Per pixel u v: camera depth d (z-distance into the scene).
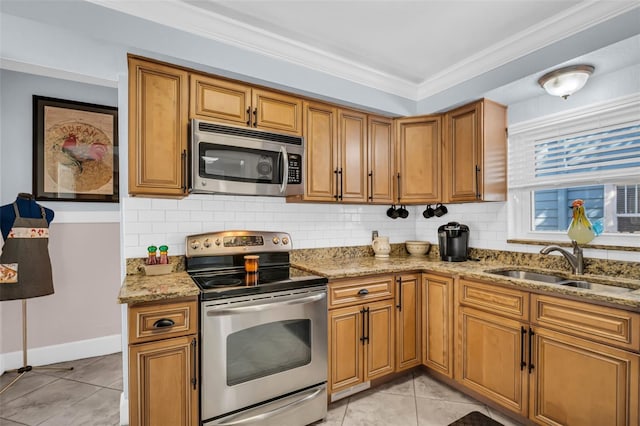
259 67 2.05
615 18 1.64
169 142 1.84
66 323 2.75
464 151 2.47
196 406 1.61
